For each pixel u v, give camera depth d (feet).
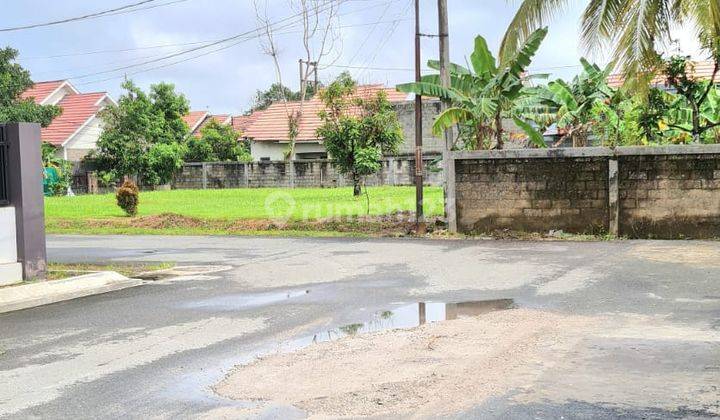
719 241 44.24
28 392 17.31
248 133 140.56
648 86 42.73
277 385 17.07
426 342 20.71
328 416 14.76
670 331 20.92
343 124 82.89
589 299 26.21
